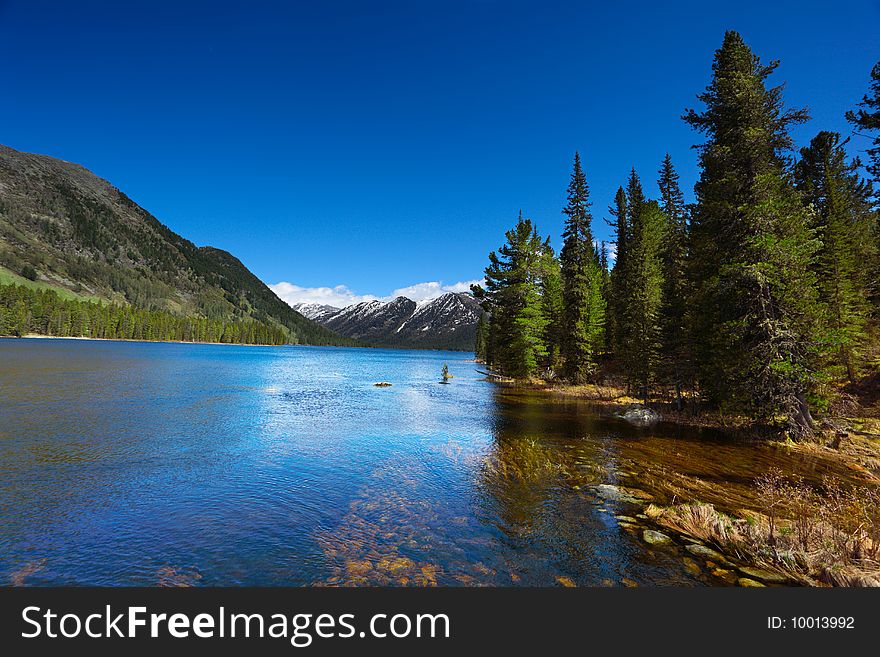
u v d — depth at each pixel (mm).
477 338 139750
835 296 28734
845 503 11109
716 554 8617
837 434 19297
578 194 51344
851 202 40000
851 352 27844
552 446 18547
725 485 13281
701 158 23406
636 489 12766
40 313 150875
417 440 19562
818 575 7688
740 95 20875
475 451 17531
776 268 20641
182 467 14609
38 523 9852
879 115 20625
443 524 10039
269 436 19906
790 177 22500
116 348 108812
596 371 50219
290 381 50594
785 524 9789
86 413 23625
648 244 44750
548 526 9961
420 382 55375
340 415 26688
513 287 51812
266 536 9328
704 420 25484
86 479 13047
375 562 8234
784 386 19906
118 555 8445
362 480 13484
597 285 57375
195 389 37125
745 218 21078
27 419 21438
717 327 23047
